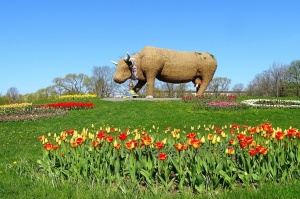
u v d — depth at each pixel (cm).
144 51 3025
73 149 759
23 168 825
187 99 2891
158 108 2450
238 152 730
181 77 3133
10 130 1834
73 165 716
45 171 746
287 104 2667
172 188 658
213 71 3203
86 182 675
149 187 627
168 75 3094
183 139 902
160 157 638
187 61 3112
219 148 776
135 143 663
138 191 618
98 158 711
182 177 632
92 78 6600
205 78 3192
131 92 3219
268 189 584
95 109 2534
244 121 1883
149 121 1911
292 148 713
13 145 1362
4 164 928
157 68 3012
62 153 787
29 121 2130
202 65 3148
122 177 673
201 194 591
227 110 2345
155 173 681
